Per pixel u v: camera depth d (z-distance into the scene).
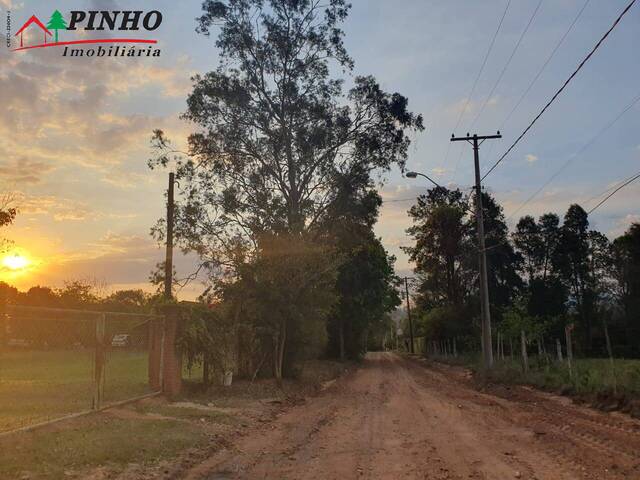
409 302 91.56
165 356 15.87
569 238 56.53
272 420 13.42
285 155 32.88
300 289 21.44
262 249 21.25
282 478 7.82
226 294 20.48
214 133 32.22
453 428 11.99
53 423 10.39
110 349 20.92
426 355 64.81
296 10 32.03
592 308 50.00
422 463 8.65
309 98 32.56
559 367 21.98
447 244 54.59
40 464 7.71
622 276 45.31
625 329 43.78
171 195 26.59
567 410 14.57
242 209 30.27
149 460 8.49
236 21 32.16
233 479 7.76
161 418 12.16
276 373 20.52
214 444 10.01
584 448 9.53
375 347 139.00
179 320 16.36
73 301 48.97
